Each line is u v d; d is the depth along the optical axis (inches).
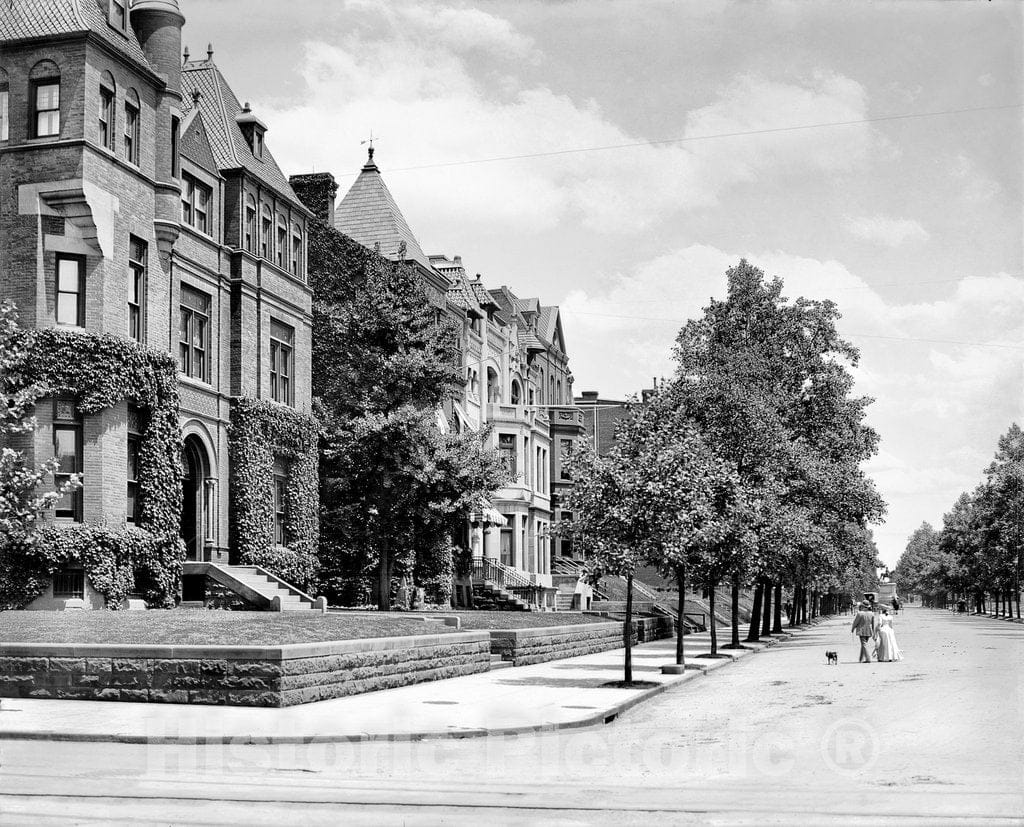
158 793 496.7
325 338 1827.0
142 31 1402.6
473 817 446.6
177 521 1349.7
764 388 1932.8
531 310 3186.5
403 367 1708.9
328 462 1795.0
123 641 878.4
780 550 1713.8
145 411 1312.7
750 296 2059.5
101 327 1240.8
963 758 590.9
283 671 816.3
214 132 1600.6
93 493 1221.7
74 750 631.8
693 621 2485.2
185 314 1459.2
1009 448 3257.9
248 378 1563.7
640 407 1323.8
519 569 2487.7
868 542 2682.1
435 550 1923.0
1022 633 2331.4
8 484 885.8
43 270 1222.9
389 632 1047.6
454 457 1720.0
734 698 930.7
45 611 1108.5
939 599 7583.7
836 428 2097.7
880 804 469.4
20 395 931.3
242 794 495.8
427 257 2443.4
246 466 1539.1
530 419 2630.4
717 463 1477.6
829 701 877.2
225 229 1563.7
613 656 1499.8
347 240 1902.1
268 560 1560.0
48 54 1243.8
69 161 1225.4
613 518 1043.9
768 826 426.3
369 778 545.6
